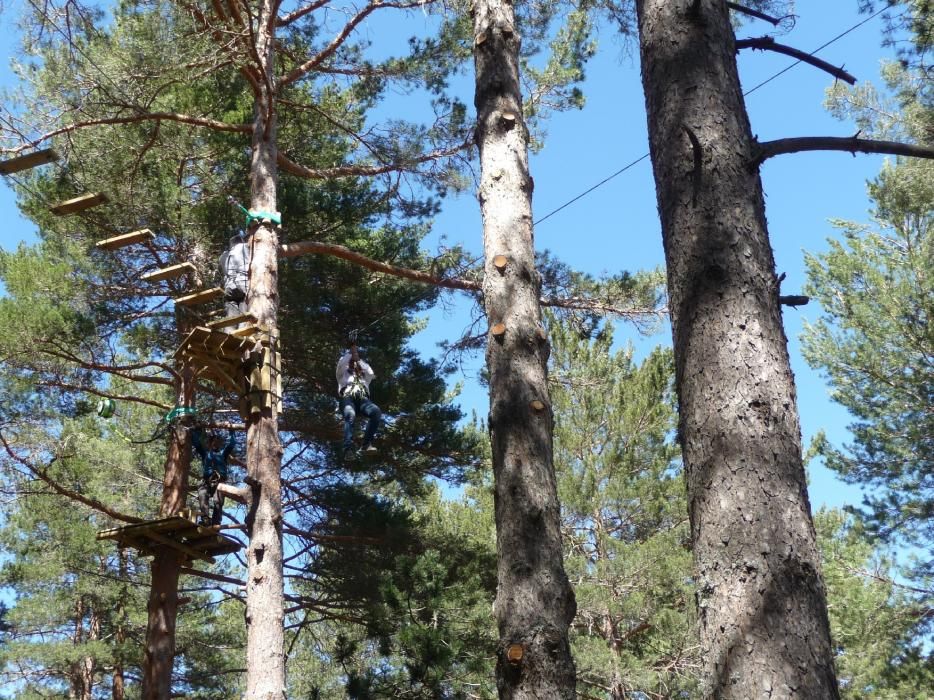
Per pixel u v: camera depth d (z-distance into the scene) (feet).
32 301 40.78
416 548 46.39
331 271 47.70
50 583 68.85
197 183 45.06
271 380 34.96
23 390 41.29
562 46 44.42
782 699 10.59
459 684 41.14
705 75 14.57
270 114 40.22
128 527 36.78
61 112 35.76
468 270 43.91
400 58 44.37
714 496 11.94
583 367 60.03
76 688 77.05
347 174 43.62
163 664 37.52
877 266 60.59
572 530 58.75
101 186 39.50
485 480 62.75
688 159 14.02
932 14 30.04
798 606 11.07
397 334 49.26
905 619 56.90
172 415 37.24
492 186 23.20
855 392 60.75
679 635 49.14
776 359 12.61
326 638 57.26
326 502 47.32
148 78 35.99
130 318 44.55
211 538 37.37
